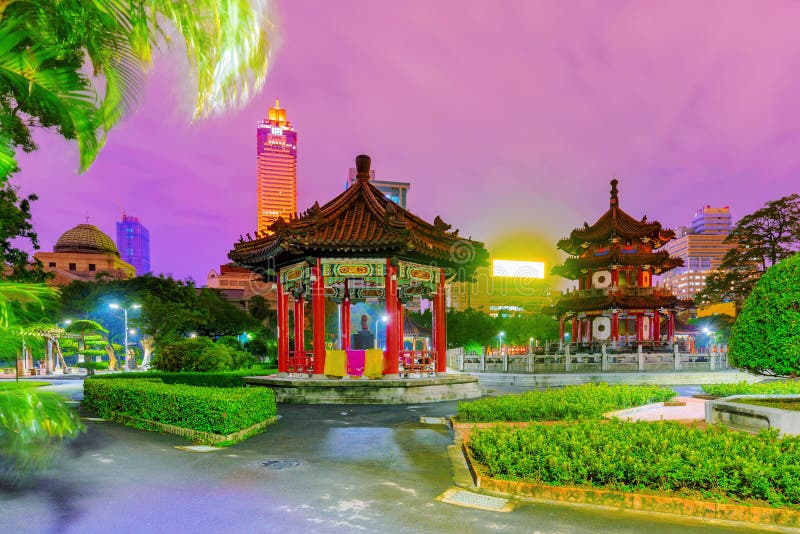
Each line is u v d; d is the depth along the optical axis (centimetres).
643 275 5338
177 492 836
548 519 711
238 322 8038
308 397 2105
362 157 2625
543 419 1377
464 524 694
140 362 7494
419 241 2256
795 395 1412
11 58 392
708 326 7475
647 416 1535
